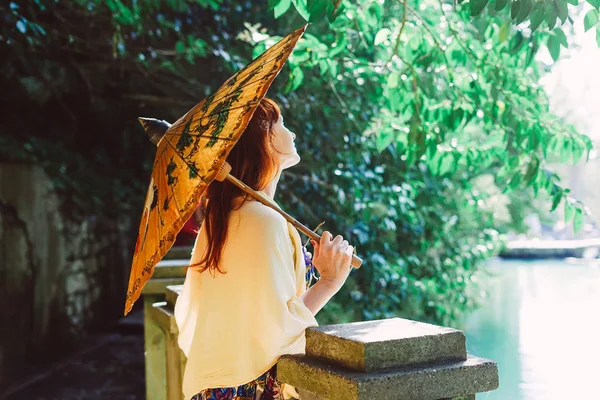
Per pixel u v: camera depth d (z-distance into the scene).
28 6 6.48
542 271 17.06
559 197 4.16
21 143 8.23
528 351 7.55
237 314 1.93
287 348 1.90
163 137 1.99
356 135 6.49
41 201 8.12
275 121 2.13
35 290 7.87
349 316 6.21
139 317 10.47
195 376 1.96
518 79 4.39
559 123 4.20
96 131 10.14
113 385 7.13
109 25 7.32
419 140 3.96
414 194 6.49
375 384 1.56
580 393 5.84
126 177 10.22
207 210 2.04
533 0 2.85
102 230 10.36
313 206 6.42
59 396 6.73
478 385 1.67
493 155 4.59
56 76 8.43
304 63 4.10
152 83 7.99
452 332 1.71
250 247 1.94
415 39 4.09
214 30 7.99
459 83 4.25
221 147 1.78
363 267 6.14
